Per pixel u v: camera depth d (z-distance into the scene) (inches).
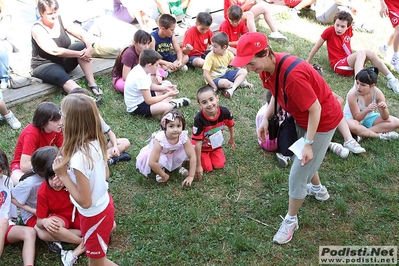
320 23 323.6
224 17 292.8
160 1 277.1
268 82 122.5
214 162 171.6
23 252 128.2
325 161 177.0
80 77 225.9
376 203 155.6
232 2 285.3
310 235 142.3
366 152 182.7
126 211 150.9
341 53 253.3
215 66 230.7
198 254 134.8
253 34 113.5
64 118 101.7
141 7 267.7
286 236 138.0
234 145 178.4
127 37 251.4
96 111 104.2
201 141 162.7
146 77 198.7
